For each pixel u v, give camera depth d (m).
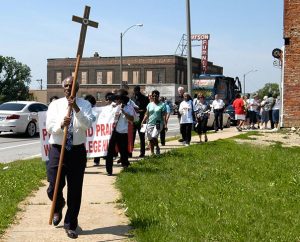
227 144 18.62
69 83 6.70
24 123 24.73
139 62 91.12
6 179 10.66
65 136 6.54
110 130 12.29
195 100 20.31
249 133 24.28
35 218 7.63
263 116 30.86
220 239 6.27
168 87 82.38
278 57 26.14
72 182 6.68
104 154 12.67
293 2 24.42
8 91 117.88
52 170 6.80
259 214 7.68
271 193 9.55
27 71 120.25
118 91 12.29
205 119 19.67
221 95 40.34
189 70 21.95
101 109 12.61
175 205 8.07
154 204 8.15
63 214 7.95
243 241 6.21
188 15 21.75
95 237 6.65
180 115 19.17
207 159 14.19
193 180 10.59
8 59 117.62
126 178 10.76
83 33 6.88
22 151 19.08
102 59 93.94
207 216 7.42
